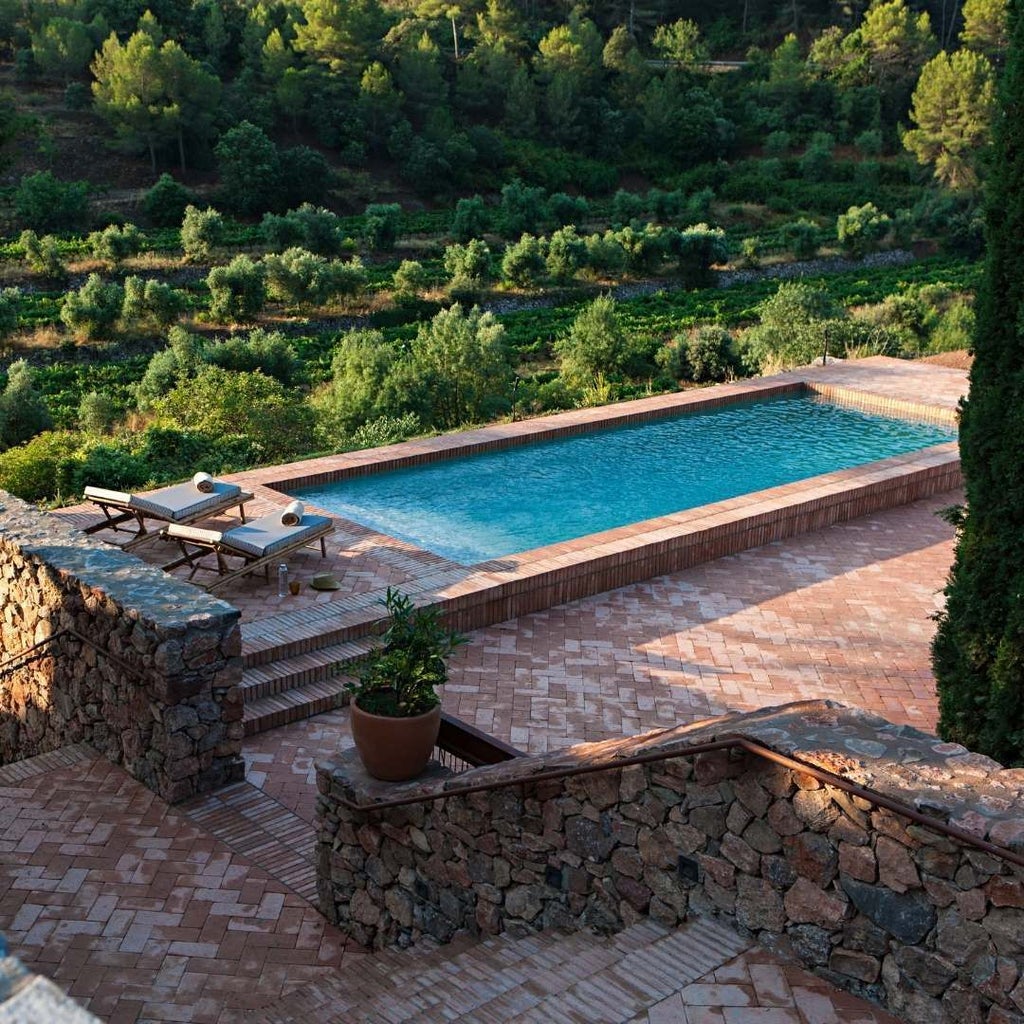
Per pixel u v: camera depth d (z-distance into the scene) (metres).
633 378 31.91
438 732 6.54
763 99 83.25
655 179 76.94
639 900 5.05
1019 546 6.46
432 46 77.00
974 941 3.94
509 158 73.44
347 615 10.56
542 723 9.18
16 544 9.08
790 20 93.62
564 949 5.11
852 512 14.62
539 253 51.00
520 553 12.59
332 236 53.56
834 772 4.20
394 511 14.66
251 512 13.14
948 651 7.08
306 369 37.38
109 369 37.62
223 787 8.15
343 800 6.43
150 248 51.59
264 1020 5.48
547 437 17.28
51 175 53.19
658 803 4.88
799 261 59.56
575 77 78.06
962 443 6.71
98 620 8.24
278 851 7.38
